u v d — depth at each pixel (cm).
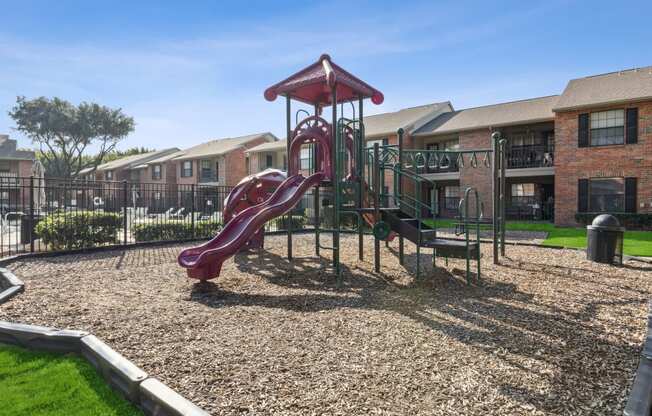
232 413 232
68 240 934
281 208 621
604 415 230
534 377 279
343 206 721
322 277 624
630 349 330
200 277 563
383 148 826
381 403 244
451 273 648
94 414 235
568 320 409
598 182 1584
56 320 403
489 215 1952
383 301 487
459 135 2048
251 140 3209
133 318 414
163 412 223
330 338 358
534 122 1819
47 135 4038
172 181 3612
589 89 1705
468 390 261
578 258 795
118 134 4325
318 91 793
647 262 741
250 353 322
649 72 1666
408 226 627
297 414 231
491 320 410
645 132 1473
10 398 251
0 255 824
